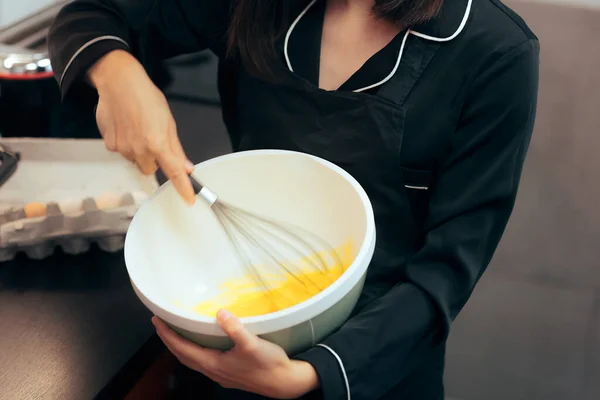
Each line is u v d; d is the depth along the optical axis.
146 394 0.88
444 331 0.74
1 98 1.07
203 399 0.96
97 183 0.96
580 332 1.67
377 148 0.78
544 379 1.62
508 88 0.74
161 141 0.74
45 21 1.22
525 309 1.70
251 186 0.81
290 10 0.82
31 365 0.76
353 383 0.67
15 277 0.88
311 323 0.62
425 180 0.81
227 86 0.95
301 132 0.82
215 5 0.91
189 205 0.73
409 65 0.77
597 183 1.84
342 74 0.81
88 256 0.91
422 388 0.94
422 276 0.74
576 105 1.92
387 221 0.82
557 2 2.03
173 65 1.27
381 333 0.69
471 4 0.77
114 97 0.78
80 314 0.83
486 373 1.63
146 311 0.83
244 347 0.59
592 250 1.76
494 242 0.78
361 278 0.64
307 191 0.79
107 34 0.84
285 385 0.63
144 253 0.72
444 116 0.77
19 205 0.90
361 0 0.79
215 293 0.79
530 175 1.86
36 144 1.02
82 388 0.74
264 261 0.81
